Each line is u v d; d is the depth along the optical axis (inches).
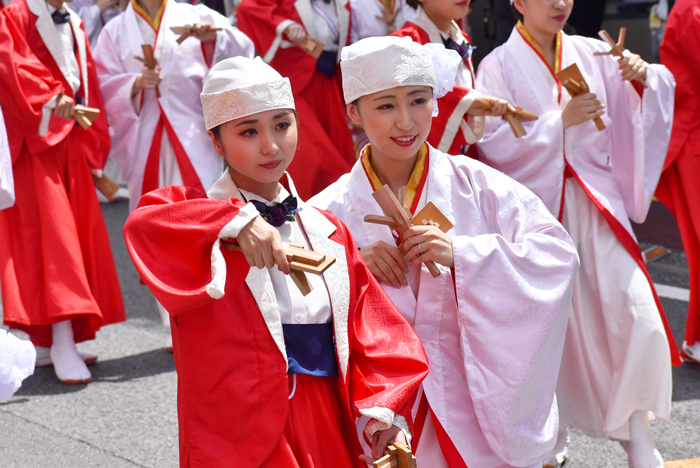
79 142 188.4
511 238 104.3
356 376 87.0
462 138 139.1
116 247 284.2
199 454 78.8
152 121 199.0
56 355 181.6
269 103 82.0
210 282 75.9
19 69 176.7
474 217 103.2
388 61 95.3
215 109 83.2
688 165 167.0
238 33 203.6
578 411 135.8
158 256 77.9
